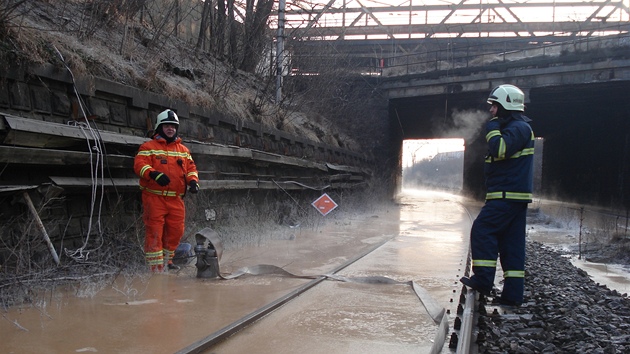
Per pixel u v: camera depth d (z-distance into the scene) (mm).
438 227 15180
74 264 6328
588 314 6094
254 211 12188
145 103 8398
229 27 17766
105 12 10227
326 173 18672
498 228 5934
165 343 4188
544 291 7410
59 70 6652
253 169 12750
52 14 8836
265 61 19156
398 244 10930
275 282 6707
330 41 23578
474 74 29750
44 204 5949
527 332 5270
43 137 6125
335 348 4258
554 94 30094
